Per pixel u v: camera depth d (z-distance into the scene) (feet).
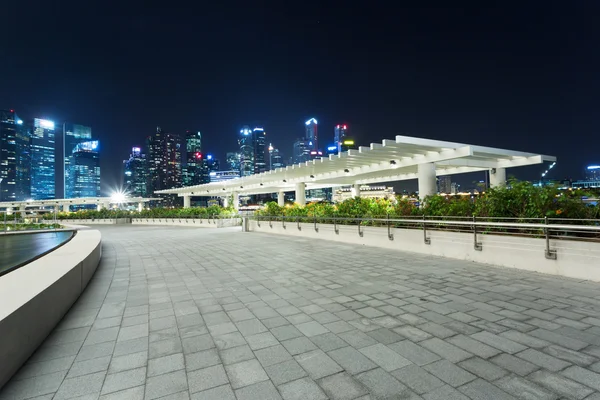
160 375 9.88
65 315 15.55
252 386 9.13
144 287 20.95
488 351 10.72
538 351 10.63
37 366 10.58
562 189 23.99
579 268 19.35
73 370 10.30
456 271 22.65
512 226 22.00
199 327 13.70
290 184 89.04
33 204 190.49
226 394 8.77
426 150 44.88
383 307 15.44
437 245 29.37
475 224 24.80
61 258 20.53
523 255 22.43
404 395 8.48
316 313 14.94
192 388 9.12
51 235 64.18
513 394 8.38
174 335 12.91
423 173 48.34
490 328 12.56
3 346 9.48
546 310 14.32
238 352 11.26
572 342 11.20
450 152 44.06
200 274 24.71
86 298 18.45
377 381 9.18
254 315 14.97
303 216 54.34
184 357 11.01
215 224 92.58
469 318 13.66
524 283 18.86
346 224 43.96
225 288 20.16
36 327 11.97
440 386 8.84
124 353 11.43
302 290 19.03
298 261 28.94
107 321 14.67
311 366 10.14
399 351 10.93
